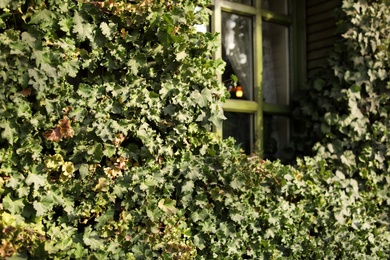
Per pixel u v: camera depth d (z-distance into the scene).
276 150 3.99
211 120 2.91
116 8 2.62
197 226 2.83
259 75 3.86
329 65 3.91
